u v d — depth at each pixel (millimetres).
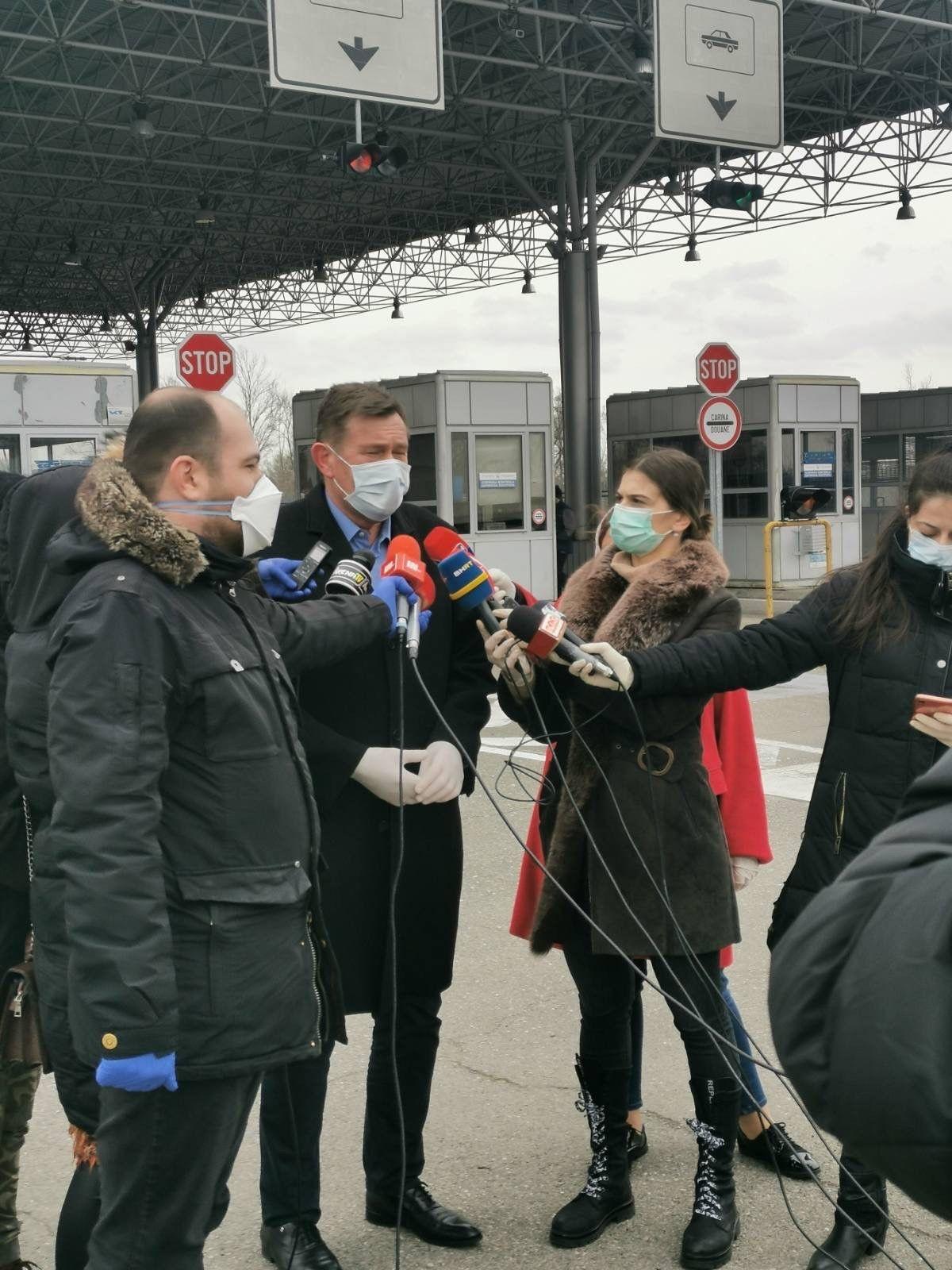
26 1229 3342
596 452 23094
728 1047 3236
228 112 26250
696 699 3232
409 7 11750
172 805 2221
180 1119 2238
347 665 3217
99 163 31188
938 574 2957
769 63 13414
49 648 2207
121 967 2072
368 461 3217
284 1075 3031
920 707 2586
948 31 22062
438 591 3369
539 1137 3814
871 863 1414
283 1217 3131
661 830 3232
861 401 24484
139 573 2227
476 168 28094
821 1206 3406
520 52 22031
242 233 36781
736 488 21516
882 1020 1294
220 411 2383
